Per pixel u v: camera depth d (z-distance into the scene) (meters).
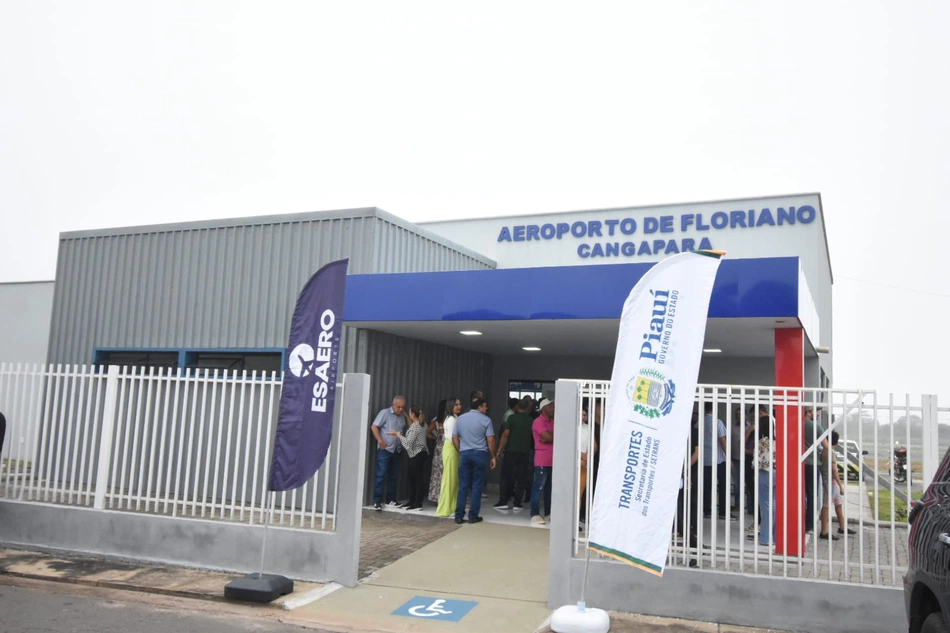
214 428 9.98
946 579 4.14
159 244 14.66
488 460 11.93
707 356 15.73
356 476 7.96
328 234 13.33
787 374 10.23
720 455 9.52
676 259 6.58
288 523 8.40
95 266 15.20
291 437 7.84
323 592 7.60
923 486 6.53
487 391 17.12
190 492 9.14
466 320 11.20
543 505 12.45
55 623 6.50
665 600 7.00
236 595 7.28
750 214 16.73
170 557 8.42
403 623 6.79
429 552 9.45
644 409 6.47
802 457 7.03
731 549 7.96
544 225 18.41
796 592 6.70
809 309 10.99
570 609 6.65
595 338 12.95
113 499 8.88
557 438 7.47
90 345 14.94
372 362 12.69
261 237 13.82
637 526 6.34
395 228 13.72
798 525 6.95
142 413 10.05
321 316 7.87
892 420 6.71
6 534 9.06
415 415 12.62
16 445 9.39
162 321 14.34
